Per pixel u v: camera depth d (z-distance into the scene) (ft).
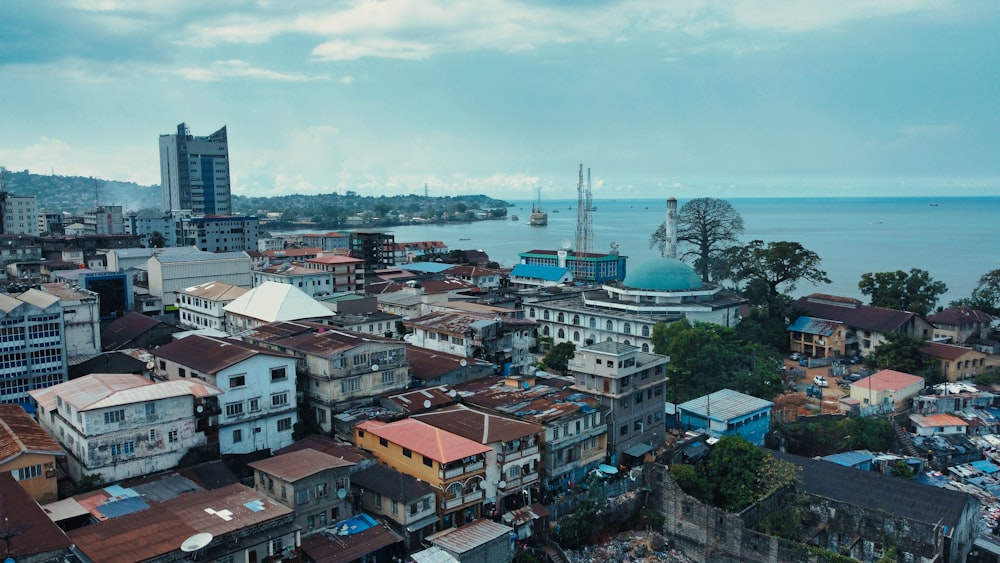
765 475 259.39
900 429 337.11
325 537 202.18
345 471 213.87
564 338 498.28
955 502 239.50
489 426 242.78
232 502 192.34
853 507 244.42
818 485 261.03
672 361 363.35
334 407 265.95
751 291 513.86
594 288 567.59
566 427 257.96
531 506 235.81
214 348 272.92
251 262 568.00
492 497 233.14
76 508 191.62
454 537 206.28
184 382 240.94
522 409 264.72
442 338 374.22
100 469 213.25
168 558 164.45
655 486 261.65
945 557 225.76
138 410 220.64
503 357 372.58
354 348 274.16
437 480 218.38
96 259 559.79
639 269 498.28
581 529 240.12
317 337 297.33
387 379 286.25
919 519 233.76
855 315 476.13
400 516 208.64
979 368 410.93
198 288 456.45
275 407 259.39
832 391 393.29
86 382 237.86
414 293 526.16
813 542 246.06
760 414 321.32
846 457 302.86
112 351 353.72
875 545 238.89
